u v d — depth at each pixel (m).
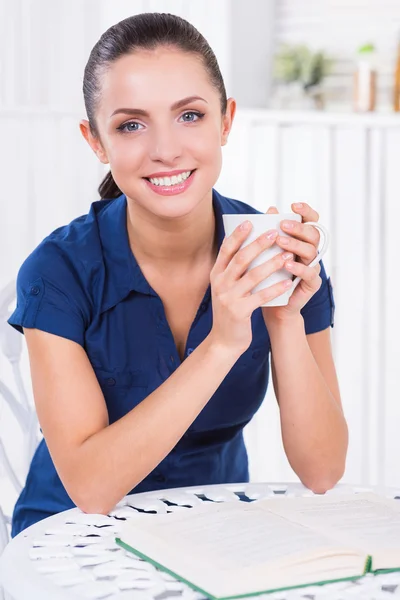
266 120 3.39
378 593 0.97
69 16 3.70
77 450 1.42
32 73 3.72
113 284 1.61
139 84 1.44
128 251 1.62
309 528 1.12
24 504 1.75
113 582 1.01
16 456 3.51
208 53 1.51
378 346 3.49
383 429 3.50
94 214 1.73
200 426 1.69
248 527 1.10
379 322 3.49
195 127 1.47
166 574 1.03
